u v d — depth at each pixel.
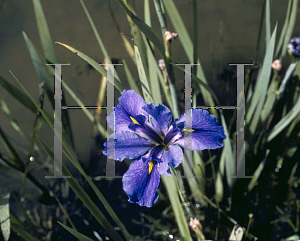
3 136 0.89
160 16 0.76
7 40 1.33
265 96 0.91
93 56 1.18
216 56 1.17
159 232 0.90
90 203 0.76
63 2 1.44
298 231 0.88
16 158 0.91
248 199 0.92
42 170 1.08
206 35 1.25
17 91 0.82
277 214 0.90
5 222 0.77
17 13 1.44
